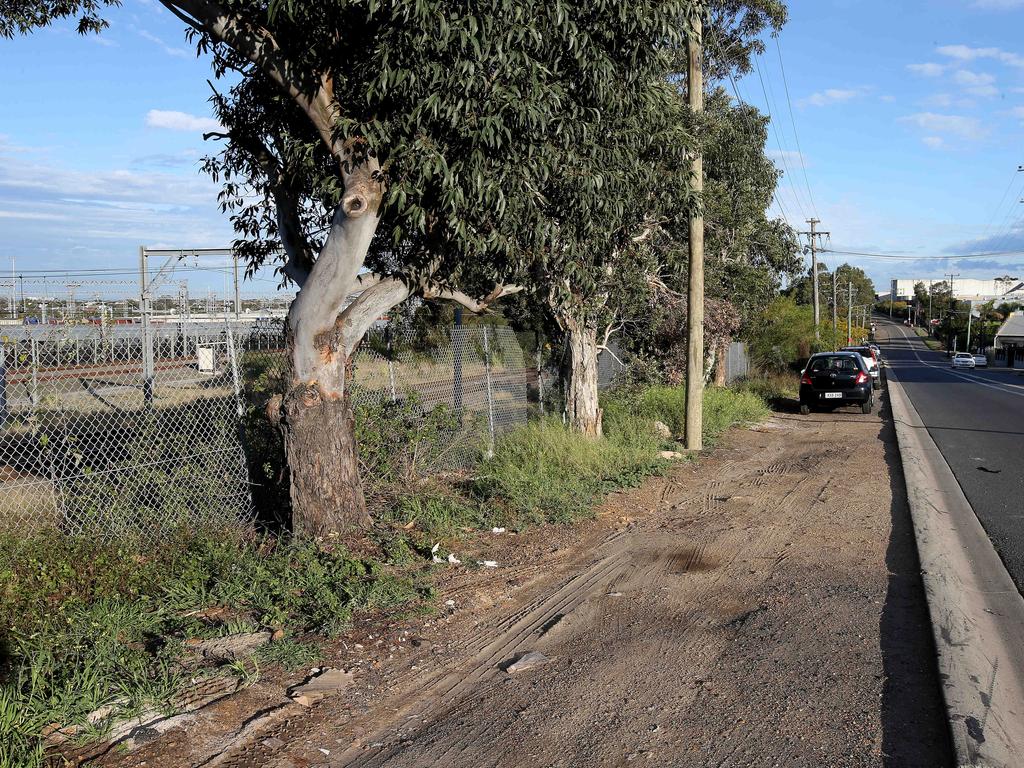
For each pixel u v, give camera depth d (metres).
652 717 4.17
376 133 6.17
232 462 7.88
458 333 11.12
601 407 15.00
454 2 5.71
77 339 8.75
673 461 12.41
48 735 3.82
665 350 19.75
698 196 10.09
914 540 7.70
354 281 6.72
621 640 5.25
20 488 7.43
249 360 9.81
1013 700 4.30
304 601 5.68
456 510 8.27
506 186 6.48
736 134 16.66
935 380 42.31
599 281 10.02
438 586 6.30
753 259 21.36
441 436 9.99
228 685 4.45
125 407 8.84
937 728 4.01
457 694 4.50
